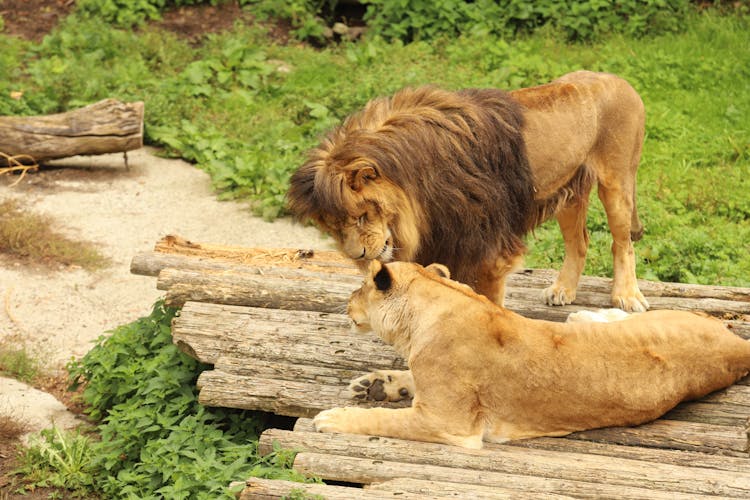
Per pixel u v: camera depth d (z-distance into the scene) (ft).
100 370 34.76
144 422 31.19
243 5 77.56
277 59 71.20
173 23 75.36
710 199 53.93
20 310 42.96
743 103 64.75
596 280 38.78
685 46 70.95
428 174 28.94
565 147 32.37
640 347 27.37
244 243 50.34
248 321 33.53
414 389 29.25
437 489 24.18
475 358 26.73
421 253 30.09
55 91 63.00
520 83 65.26
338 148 28.60
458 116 29.94
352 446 26.55
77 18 72.54
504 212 30.71
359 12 78.38
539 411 27.09
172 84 65.77
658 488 24.64
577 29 72.64
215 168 56.80
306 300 35.09
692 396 28.27
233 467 27.53
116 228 51.03
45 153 56.13
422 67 66.90
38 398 36.42
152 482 29.27
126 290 45.24
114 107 56.59
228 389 30.30
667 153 59.41
